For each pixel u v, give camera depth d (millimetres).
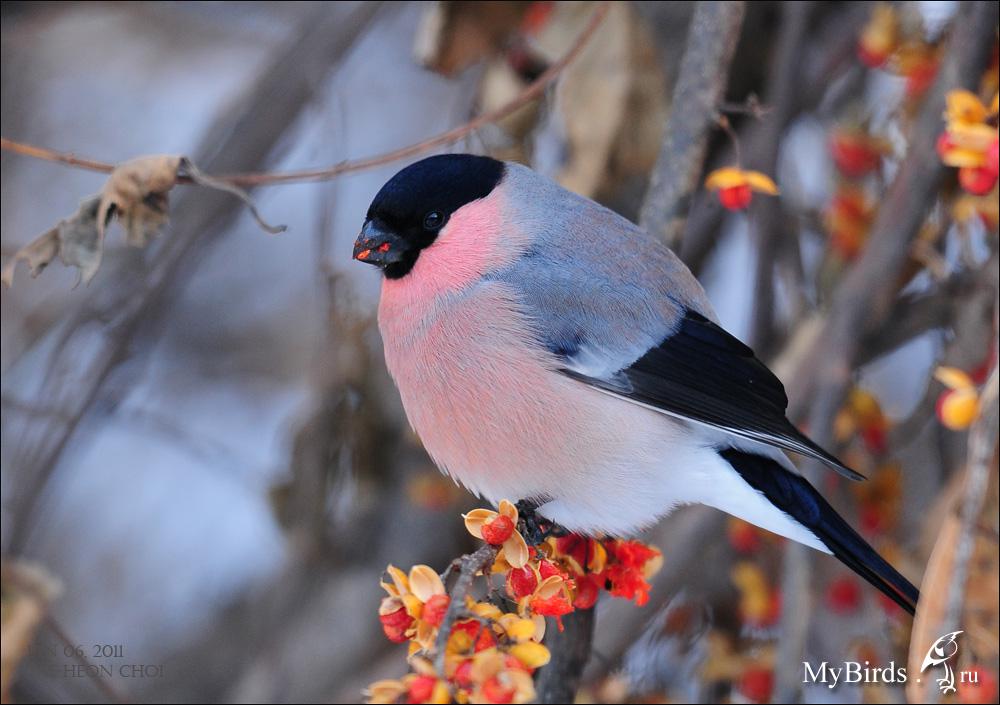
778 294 9820
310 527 9344
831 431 7516
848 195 8656
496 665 4730
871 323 7883
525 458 6875
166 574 11961
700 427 6879
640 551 6426
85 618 11617
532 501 6977
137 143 13234
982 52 7484
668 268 7148
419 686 4672
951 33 7676
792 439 6551
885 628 7996
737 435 6664
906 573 8000
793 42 8719
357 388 9188
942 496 7918
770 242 8836
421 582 5125
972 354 7977
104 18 13516
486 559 5246
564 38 8469
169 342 12609
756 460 6848
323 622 9781
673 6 9258
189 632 11414
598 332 6863
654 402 6777
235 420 12547
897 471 8328
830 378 7602
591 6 8445
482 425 6926
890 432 8531
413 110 12953
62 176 12938
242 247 13078
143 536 12141
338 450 9359
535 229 7160
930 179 7551
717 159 9422
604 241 7141
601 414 6797
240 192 6820
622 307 6922
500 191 7230
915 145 7590
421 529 9750
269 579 10742
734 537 8445
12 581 7336
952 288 8195
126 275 9695
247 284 12992
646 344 6871
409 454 9727
